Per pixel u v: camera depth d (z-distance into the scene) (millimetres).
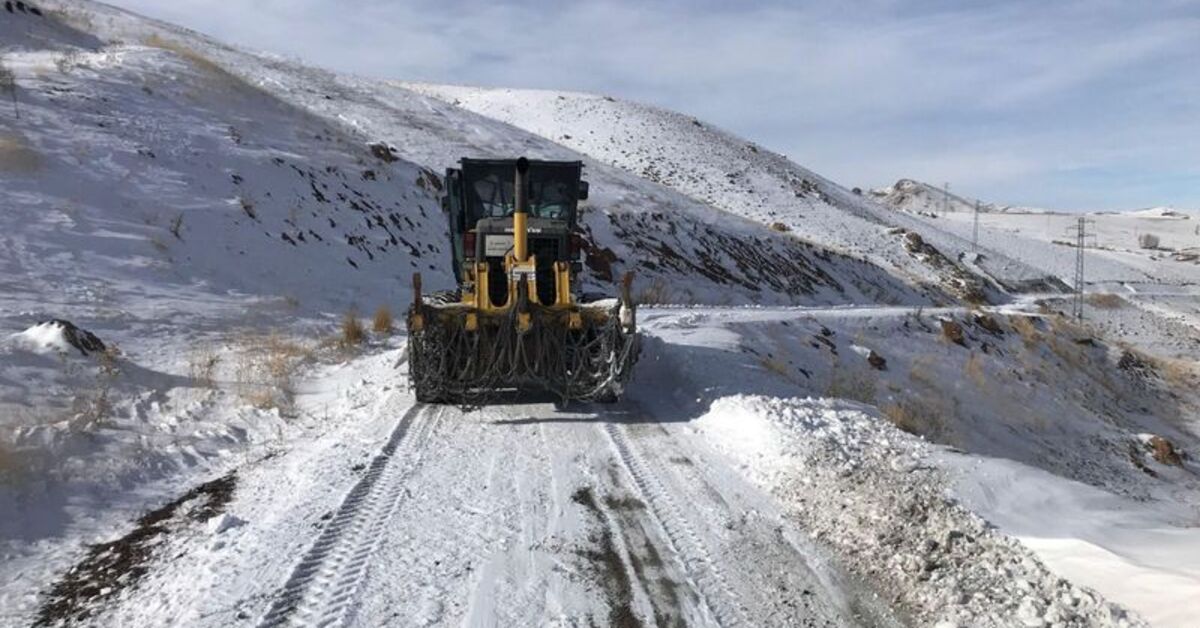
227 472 7215
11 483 6184
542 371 9156
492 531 5762
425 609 4621
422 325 8945
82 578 5094
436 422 8719
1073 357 28172
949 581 5035
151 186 17422
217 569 5102
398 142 33812
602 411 9375
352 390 10141
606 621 4570
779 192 70250
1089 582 4781
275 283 16469
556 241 10266
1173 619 4160
